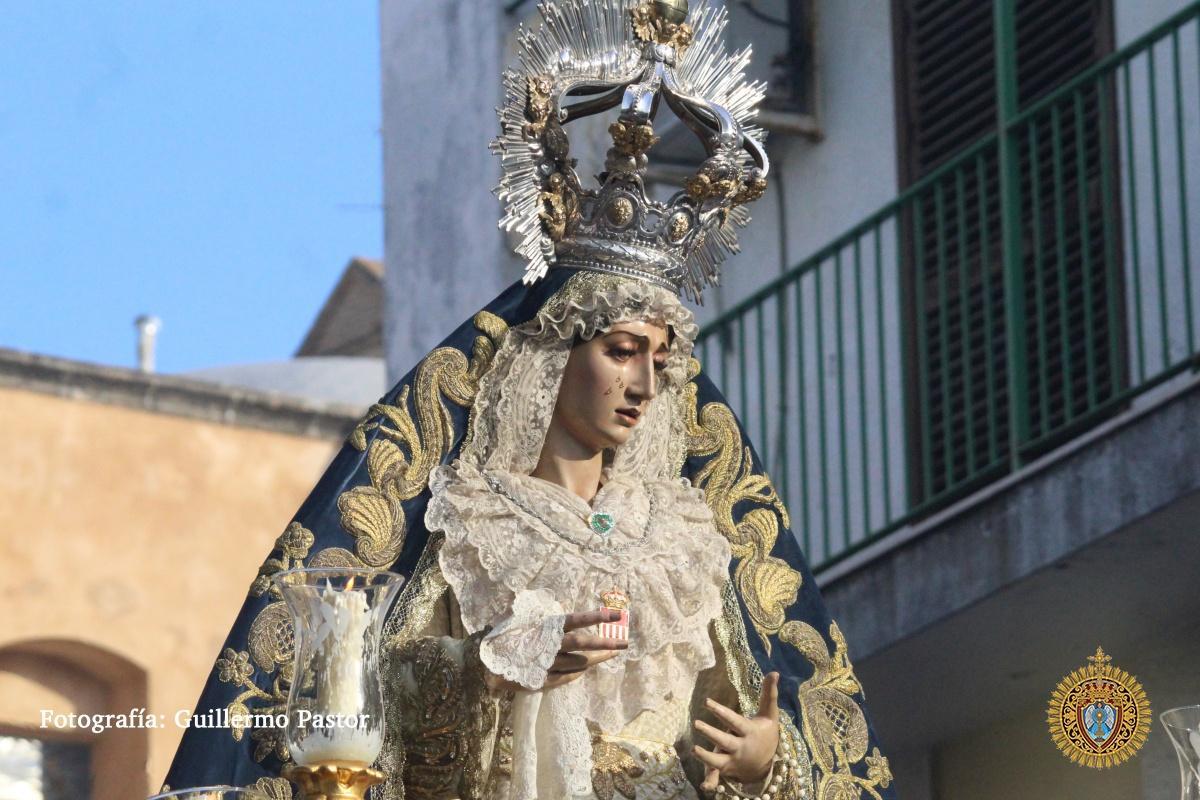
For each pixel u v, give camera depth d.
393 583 7.75
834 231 17.20
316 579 7.66
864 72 17.25
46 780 20.09
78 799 20.14
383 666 8.66
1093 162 15.33
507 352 9.19
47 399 22.00
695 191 9.39
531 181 9.20
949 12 16.72
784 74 17.52
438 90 19.70
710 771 8.76
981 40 16.47
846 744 9.41
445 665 8.57
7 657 21.20
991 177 16.17
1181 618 14.19
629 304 9.10
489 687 8.44
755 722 8.79
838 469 16.64
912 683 14.97
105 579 21.70
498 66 19.02
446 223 19.39
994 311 15.84
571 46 9.36
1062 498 13.72
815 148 17.50
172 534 22.17
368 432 9.02
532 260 9.18
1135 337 14.74
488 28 19.20
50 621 21.31
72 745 20.31
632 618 8.88
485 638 8.44
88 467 22.00
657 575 8.96
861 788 9.33
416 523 8.96
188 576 22.14
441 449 9.08
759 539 9.66
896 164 16.81
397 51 20.28
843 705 9.48
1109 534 13.37
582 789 8.51
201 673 21.84
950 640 14.43
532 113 9.19
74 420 22.08
